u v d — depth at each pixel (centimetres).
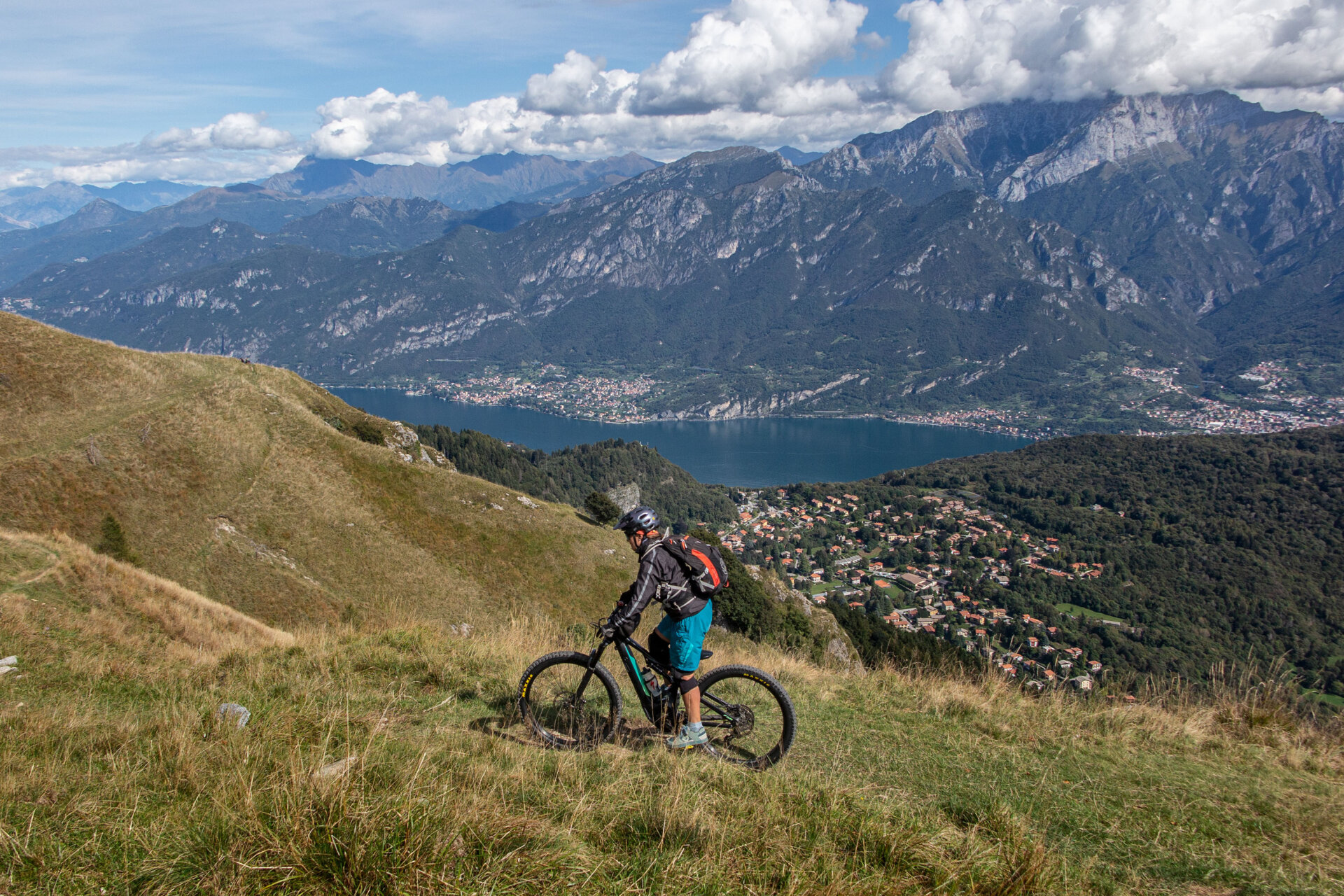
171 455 3812
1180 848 463
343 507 4234
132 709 643
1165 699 800
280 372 5866
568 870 337
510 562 4550
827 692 804
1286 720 750
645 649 553
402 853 321
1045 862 409
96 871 330
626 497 15000
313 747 481
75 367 4100
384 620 1047
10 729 540
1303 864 452
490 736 565
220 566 3400
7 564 1431
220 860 325
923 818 452
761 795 454
